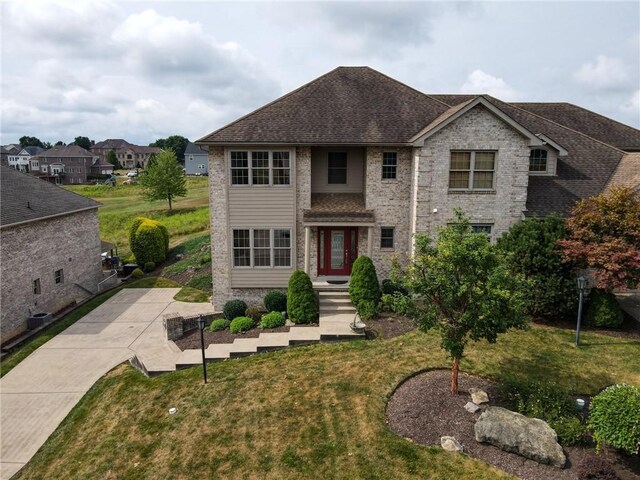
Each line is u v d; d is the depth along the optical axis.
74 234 23.23
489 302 8.99
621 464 8.27
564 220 14.84
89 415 11.84
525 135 16.41
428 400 10.43
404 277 10.36
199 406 11.18
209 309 19.58
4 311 17.27
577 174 19.12
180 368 13.53
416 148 16.78
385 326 15.06
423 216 16.98
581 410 9.76
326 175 19.06
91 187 73.75
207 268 25.31
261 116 18.16
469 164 16.78
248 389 11.69
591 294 14.55
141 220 29.75
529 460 8.48
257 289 18.47
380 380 11.56
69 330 17.81
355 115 18.39
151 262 28.59
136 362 14.30
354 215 17.70
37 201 21.05
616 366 11.91
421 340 13.79
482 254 9.18
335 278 18.62
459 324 9.66
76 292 23.33
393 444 9.12
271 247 18.08
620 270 12.90
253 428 10.09
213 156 17.50
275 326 15.91
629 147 22.23
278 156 17.52
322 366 12.54
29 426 11.67
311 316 15.91
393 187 17.88
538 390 10.10
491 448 8.83
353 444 9.24
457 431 9.35
